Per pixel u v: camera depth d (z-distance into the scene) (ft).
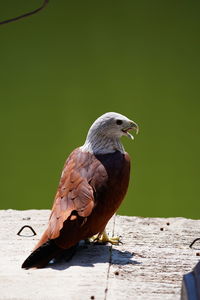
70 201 33.47
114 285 30.94
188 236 39.60
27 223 41.70
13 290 29.89
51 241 32.65
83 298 29.25
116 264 33.83
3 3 71.77
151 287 30.78
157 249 36.70
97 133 36.22
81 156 35.70
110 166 34.88
